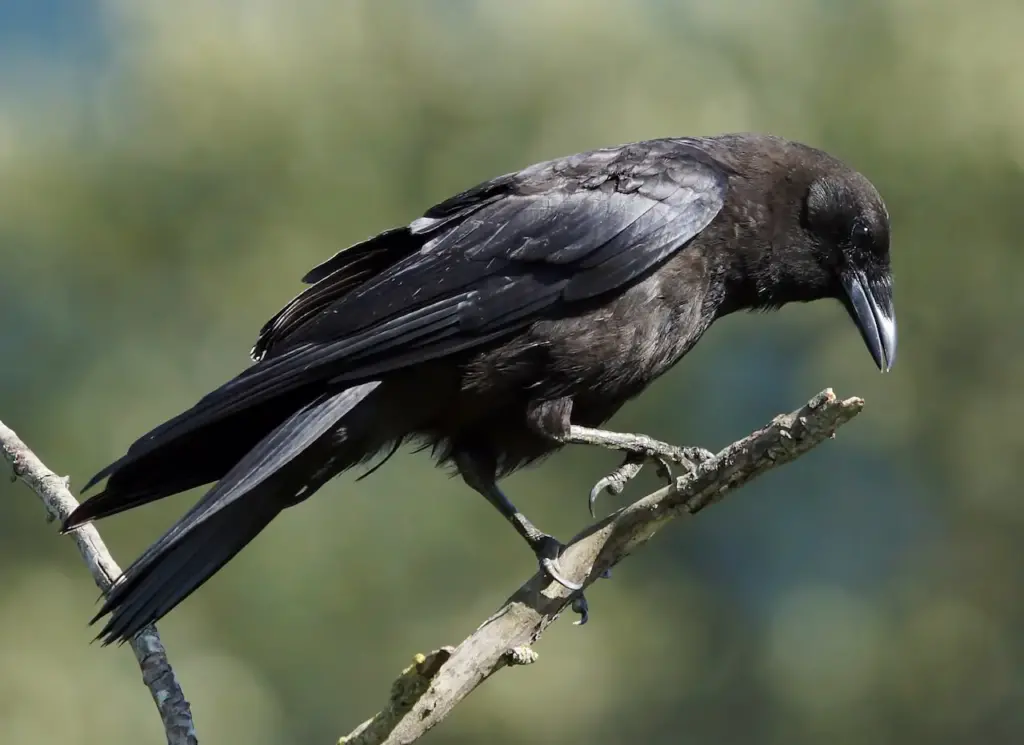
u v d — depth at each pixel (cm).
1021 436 1519
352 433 736
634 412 1627
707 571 1762
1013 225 1484
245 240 1476
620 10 1493
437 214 780
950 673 1549
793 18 1511
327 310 740
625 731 1540
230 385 707
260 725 1355
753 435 623
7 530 1408
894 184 1478
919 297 1509
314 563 1421
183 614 1396
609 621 1591
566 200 764
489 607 1423
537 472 1530
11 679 1319
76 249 1477
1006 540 1541
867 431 1584
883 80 1478
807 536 1750
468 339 740
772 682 1659
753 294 828
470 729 1458
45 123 1514
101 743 1311
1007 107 1451
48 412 1441
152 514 1409
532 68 1475
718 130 1448
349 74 1490
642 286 759
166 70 1481
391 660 1414
